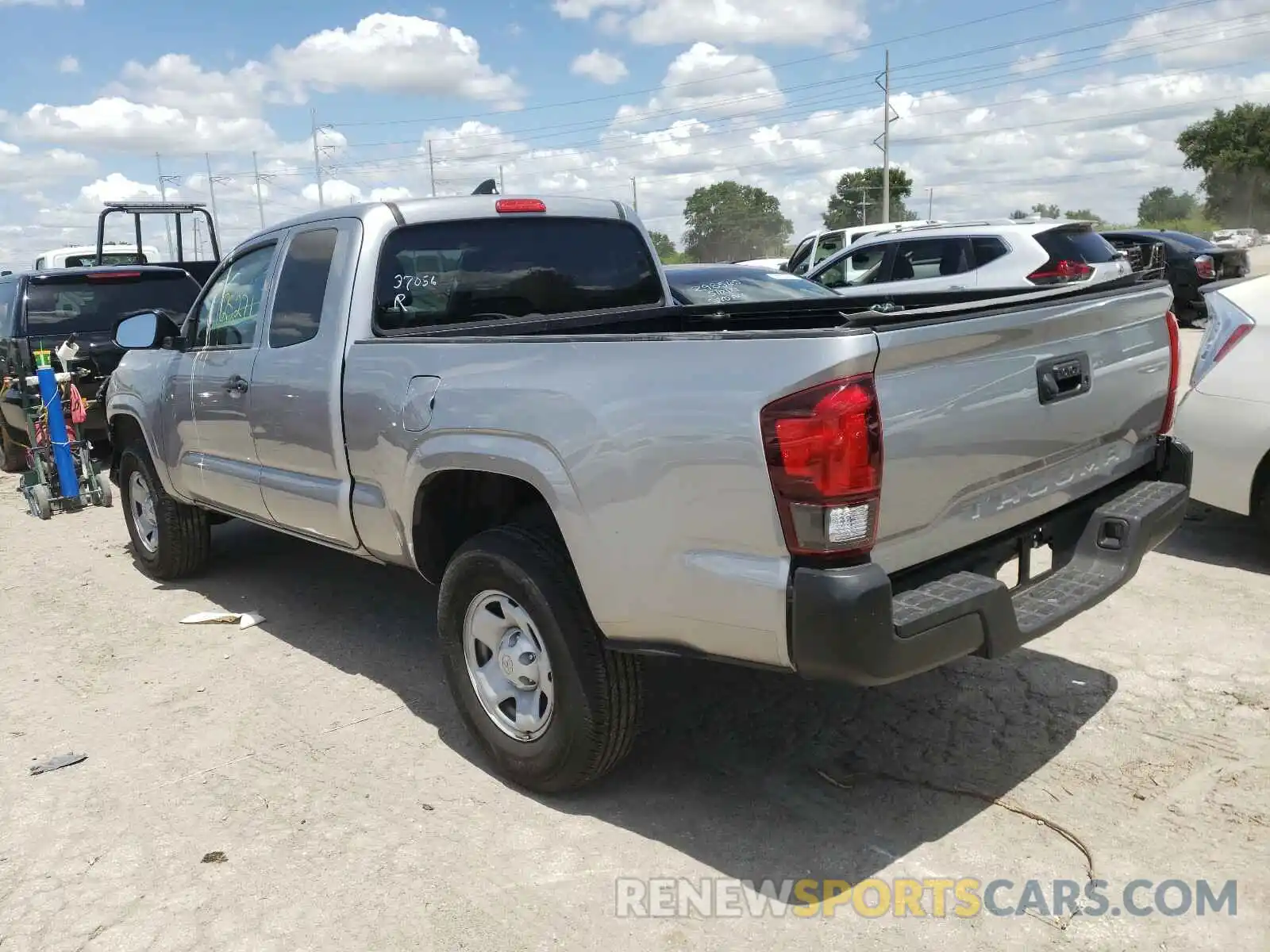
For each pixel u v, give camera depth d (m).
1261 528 5.18
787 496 2.62
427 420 3.60
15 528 7.80
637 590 2.99
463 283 4.45
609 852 3.16
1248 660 4.25
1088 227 11.24
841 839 3.18
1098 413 3.36
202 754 3.92
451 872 3.09
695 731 3.91
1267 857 2.97
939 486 2.80
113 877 3.14
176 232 13.88
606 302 4.95
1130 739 3.66
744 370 2.69
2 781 3.78
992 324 2.84
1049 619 3.01
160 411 5.51
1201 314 16.19
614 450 2.97
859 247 12.01
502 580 3.36
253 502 4.88
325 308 4.23
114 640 5.20
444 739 3.97
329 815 3.44
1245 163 77.31
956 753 3.65
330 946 2.79
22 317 8.91
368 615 5.40
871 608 2.56
